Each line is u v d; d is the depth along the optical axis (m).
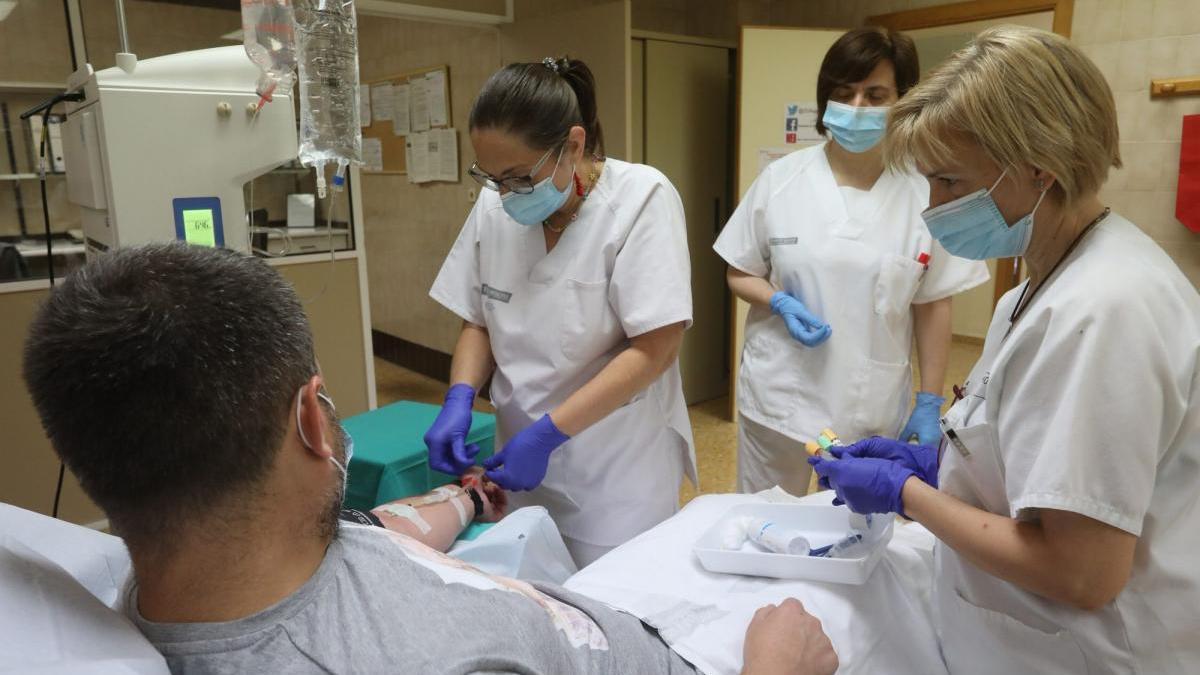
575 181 1.38
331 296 3.19
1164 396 0.78
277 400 0.57
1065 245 0.89
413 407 1.82
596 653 0.81
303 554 0.63
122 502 0.56
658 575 1.10
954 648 1.08
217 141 1.23
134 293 0.54
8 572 0.56
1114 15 3.63
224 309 0.55
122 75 1.15
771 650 0.89
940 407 1.84
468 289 1.61
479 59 4.09
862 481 1.00
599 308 1.44
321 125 1.25
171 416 0.53
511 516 1.29
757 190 2.04
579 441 1.49
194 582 0.58
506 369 1.53
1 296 2.52
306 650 0.59
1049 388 0.80
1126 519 0.77
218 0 2.97
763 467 2.07
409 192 4.91
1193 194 3.51
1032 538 0.83
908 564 1.19
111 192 1.16
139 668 0.51
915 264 1.82
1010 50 0.81
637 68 3.52
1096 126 0.81
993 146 0.83
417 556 0.75
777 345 1.97
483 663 0.62
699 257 3.99
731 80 3.95
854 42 1.79
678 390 1.65
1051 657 0.94
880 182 1.89
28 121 2.76
